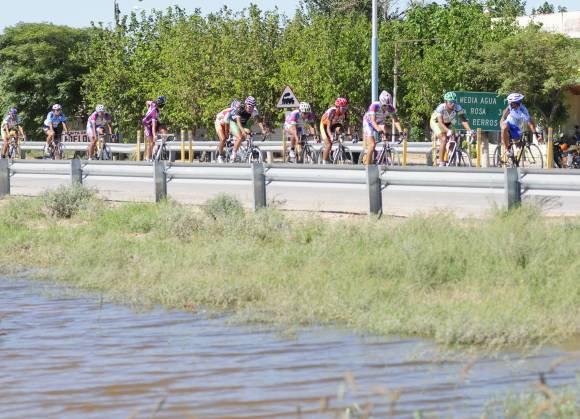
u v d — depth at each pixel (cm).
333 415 1361
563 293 2048
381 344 1795
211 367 1670
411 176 3178
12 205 3938
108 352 1802
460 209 3097
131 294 2338
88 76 10931
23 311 2214
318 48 8994
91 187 4094
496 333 1798
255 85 9262
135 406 1463
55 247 3102
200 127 9962
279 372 1622
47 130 6444
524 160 4397
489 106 6556
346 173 3322
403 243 2478
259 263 2589
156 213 3459
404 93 9069
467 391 1468
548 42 8325
